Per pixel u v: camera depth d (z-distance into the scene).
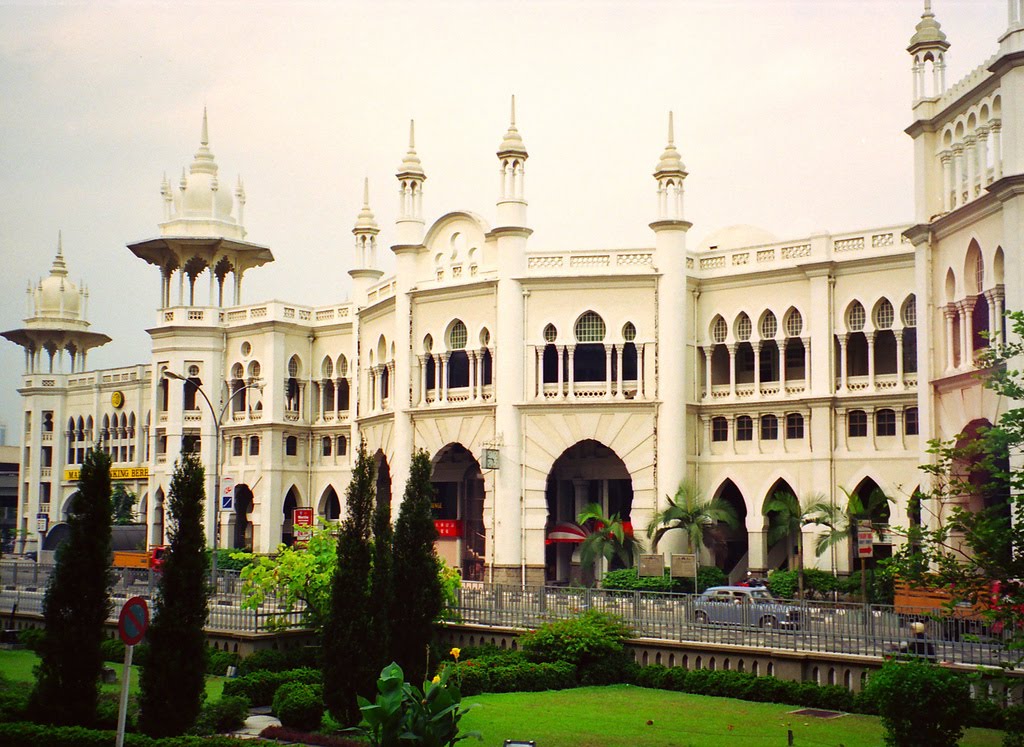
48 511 101.19
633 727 28.59
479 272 62.34
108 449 96.81
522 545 59.44
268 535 77.62
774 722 29.28
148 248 82.81
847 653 32.25
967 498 39.25
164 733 25.05
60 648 26.19
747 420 59.09
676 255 58.81
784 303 57.81
